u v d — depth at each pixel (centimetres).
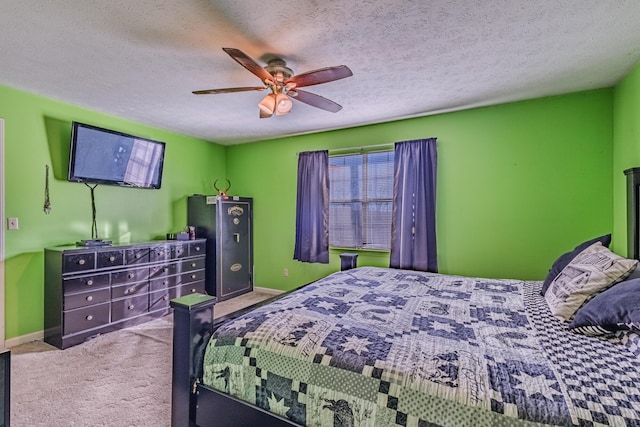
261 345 148
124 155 367
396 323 166
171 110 346
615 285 161
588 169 297
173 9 172
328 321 165
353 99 315
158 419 189
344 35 200
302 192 445
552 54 225
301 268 461
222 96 304
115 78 264
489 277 338
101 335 312
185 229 444
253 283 499
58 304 289
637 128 238
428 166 358
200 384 156
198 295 174
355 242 416
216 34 198
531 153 319
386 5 170
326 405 127
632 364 121
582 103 297
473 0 166
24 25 186
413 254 363
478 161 342
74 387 222
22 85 280
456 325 165
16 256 292
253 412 142
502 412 100
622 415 94
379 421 116
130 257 339
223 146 525
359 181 413
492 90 293
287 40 205
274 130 434
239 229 475
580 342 143
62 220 326
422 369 121
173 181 444
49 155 315
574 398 101
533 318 175
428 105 333
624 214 262
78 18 180
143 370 246
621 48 216
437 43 210
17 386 224
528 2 168
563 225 307
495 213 335
